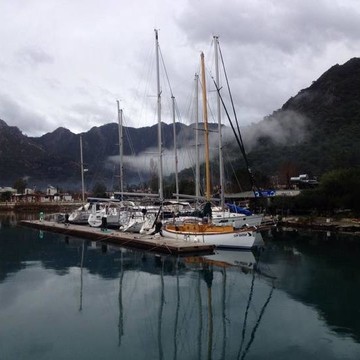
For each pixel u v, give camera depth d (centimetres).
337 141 13588
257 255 3616
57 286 2608
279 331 1850
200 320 2005
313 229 5541
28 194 15588
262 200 6788
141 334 1830
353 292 2428
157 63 4731
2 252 3925
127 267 3169
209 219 4050
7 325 1927
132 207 5456
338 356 1588
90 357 1599
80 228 5444
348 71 18675
